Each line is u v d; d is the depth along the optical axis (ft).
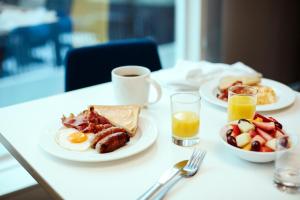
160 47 9.63
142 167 3.08
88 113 3.73
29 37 8.01
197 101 3.48
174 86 4.76
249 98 3.68
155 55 6.05
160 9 9.21
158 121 3.90
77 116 3.80
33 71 8.28
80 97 4.59
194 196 2.69
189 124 3.33
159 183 2.80
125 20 9.00
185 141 3.38
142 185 2.85
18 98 7.94
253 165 3.07
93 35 8.75
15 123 3.95
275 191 2.73
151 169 3.05
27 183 5.74
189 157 3.21
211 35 8.94
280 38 10.65
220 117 3.99
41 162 3.17
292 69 11.68
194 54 9.02
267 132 3.14
